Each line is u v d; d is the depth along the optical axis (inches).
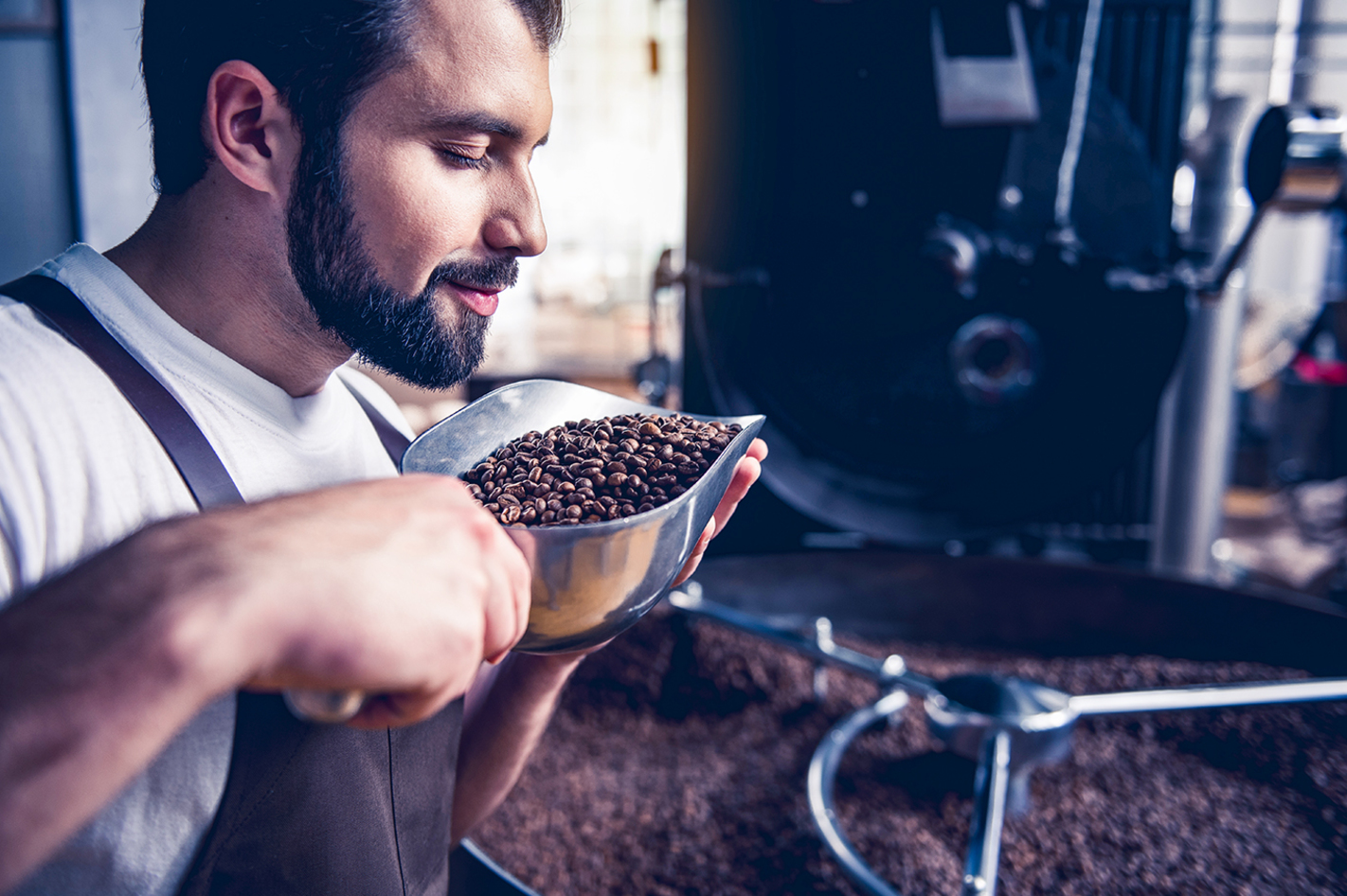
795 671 60.7
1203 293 66.6
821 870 42.2
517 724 30.3
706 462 24.3
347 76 21.0
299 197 22.1
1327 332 142.3
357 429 29.6
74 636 11.2
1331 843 43.0
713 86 70.2
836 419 74.1
